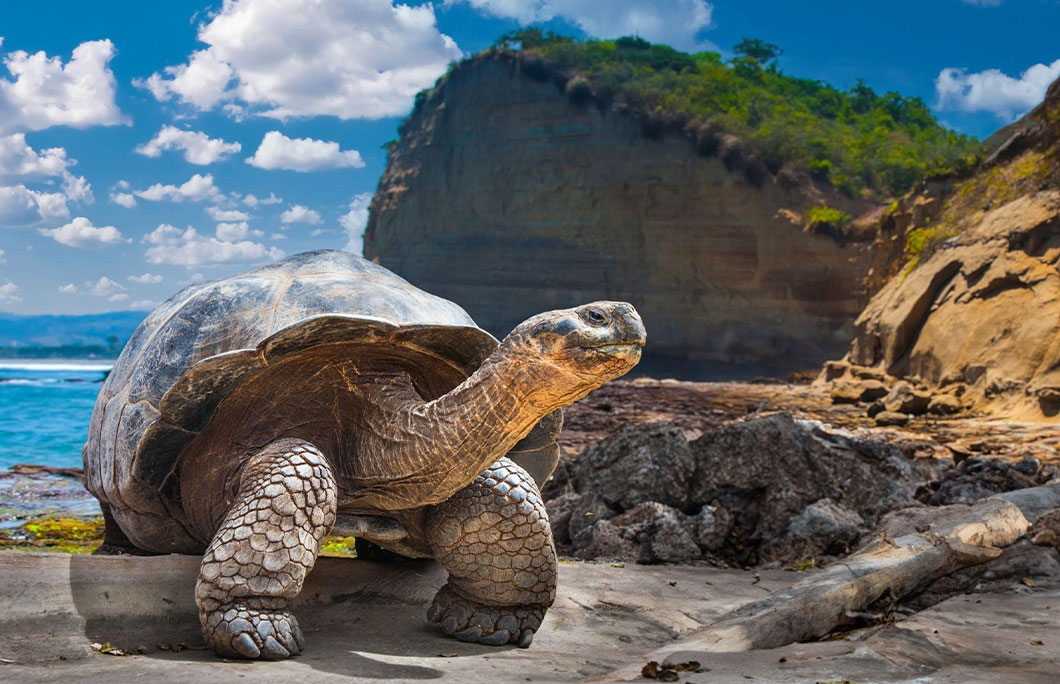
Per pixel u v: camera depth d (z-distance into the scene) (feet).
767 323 157.99
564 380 8.50
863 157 176.04
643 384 76.95
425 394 10.72
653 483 17.53
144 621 9.21
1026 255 51.31
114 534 12.87
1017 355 46.16
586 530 16.97
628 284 173.68
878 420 42.93
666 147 170.50
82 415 63.16
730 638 9.37
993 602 11.25
